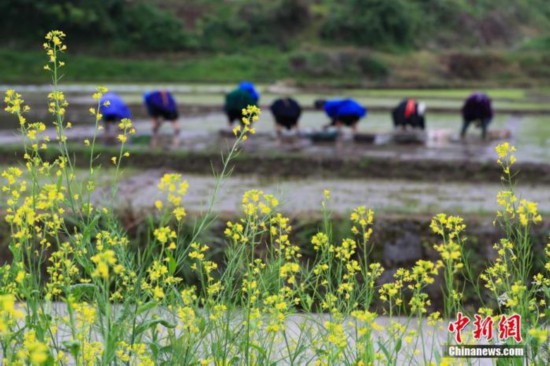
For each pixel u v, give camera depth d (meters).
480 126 17.77
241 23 59.12
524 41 73.31
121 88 38.00
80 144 13.70
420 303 3.20
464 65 56.19
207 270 3.45
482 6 77.06
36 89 35.09
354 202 9.80
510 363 3.17
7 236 6.69
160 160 12.82
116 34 54.47
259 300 3.54
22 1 51.72
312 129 18.53
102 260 2.46
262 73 52.94
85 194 9.02
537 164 12.59
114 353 2.89
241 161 12.77
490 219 6.86
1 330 2.25
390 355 3.40
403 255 6.70
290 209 8.28
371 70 53.94
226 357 3.16
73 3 53.84
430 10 71.06
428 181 12.23
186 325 3.06
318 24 61.47
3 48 50.53
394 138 16.94
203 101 28.97
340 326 3.00
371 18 60.88
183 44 55.94
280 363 3.95
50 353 2.86
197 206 8.95
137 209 6.98
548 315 3.21
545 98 34.81
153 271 3.18
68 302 2.86
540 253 6.39
